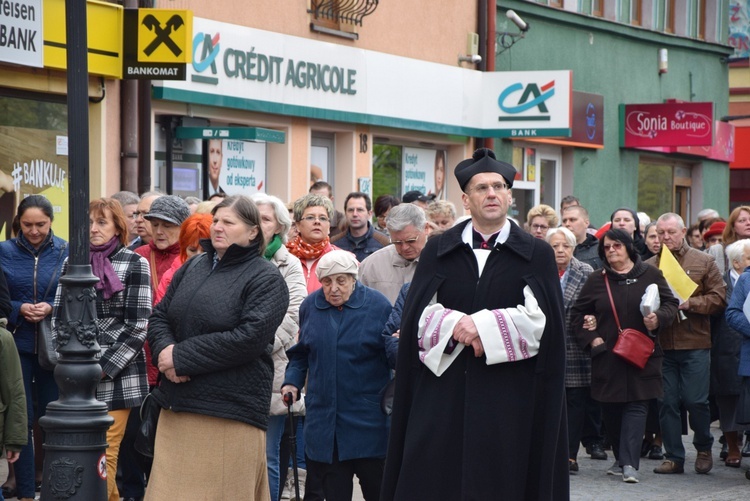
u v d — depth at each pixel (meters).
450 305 6.95
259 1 18.95
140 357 9.34
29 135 15.34
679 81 32.62
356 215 13.55
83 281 8.30
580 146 27.80
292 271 9.30
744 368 12.40
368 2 21.08
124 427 9.27
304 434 8.71
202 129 17.53
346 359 8.55
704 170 34.53
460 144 24.31
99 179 16.14
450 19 23.62
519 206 26.34
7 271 10.43
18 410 9.12
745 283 12.48
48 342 10.30
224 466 7.40
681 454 12.91
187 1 17.52
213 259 7.65
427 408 6.94
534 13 26.36
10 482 10.88
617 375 12.25
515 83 23.81
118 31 15.70
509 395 6.82
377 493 8.77
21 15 14.27
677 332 12.87
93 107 16.08
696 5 33.47
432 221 13.07
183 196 17.92
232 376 7.39
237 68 18.39
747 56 40.19
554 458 6.80
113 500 9.25
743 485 12.29
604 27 28.80
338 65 20.59
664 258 12.68
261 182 19.64
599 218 29.08
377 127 21.98
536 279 6.84
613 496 11.52
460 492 6.86
